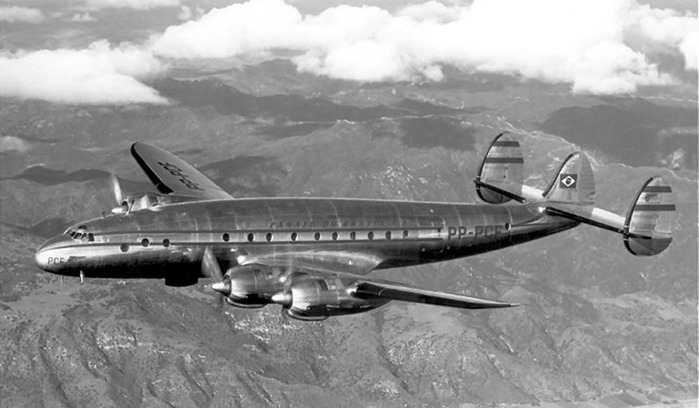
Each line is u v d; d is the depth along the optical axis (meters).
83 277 70.31
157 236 70.25
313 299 67.25
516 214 83.50
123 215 70.94
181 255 70.88
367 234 76.38
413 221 78.50
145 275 71.81
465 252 81.75
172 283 73.38
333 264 75.12
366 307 68.62
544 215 84.25
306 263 73.56
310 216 74.56
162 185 84.38
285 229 73.44
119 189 75.88
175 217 71.06
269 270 68.75
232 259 72.31
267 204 74.06
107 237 69.50
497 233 82.50
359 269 76.19
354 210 76.50
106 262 69.56
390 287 67.00
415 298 65.94
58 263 69.00
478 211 81.94
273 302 68.88
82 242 69.19
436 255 80.31
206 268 71.19
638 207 84.12
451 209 80.94
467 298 65.38
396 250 77.88
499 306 64.56
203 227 71.31
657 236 84.38
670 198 84.38
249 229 72.38
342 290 67.88
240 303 68.69
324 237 74.88
